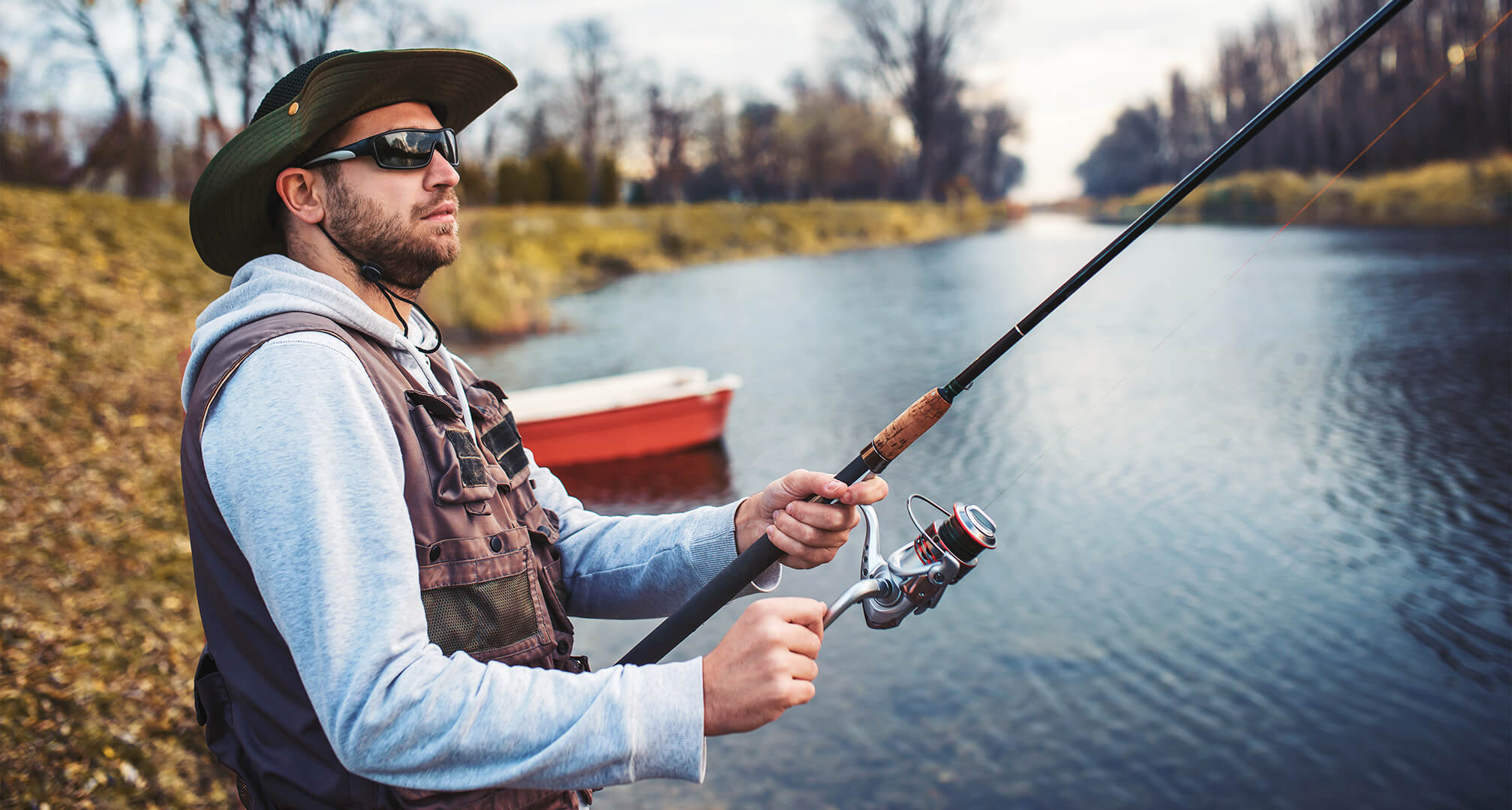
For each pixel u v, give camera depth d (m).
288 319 0.95
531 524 1.15
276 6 16.94
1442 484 6.77
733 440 9.19
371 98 1.06
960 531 1.10
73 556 4.71
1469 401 8.97
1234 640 4.70
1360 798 3.57
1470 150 27.12
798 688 0.90
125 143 17.73
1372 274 17.23
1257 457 7.58
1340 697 4.19
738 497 7.56
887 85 58.75
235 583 0.92
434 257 1.11
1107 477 7.20
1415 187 27.06
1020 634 4.83
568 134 49.94
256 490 0.85
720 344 14.95
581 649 4.73
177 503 5.76
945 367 12.27
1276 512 6.37
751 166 54.50
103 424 6.71
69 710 3.44
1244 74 56.19
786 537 1.10
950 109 60.00
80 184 17.48
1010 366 11.42
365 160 1.05
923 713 4.18
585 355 14.27
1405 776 3.68
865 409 10.22
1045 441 8.21
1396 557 5.58
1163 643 4.70
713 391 8.77
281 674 0.92
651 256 31.08
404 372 1.04
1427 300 14.42
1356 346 11.64
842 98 58.47
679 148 52.34
